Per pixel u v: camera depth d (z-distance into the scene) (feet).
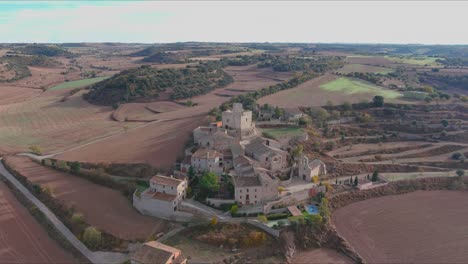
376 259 330.13
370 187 446.60
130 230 363.35
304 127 563.89
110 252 337.11
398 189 454.40
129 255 332.39
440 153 539.29
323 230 362.12
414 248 345.31
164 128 618.85
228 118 523.70
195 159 437.99
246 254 332.60
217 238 345.10
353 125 605.73
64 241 354.54
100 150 542.57
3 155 556.51
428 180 471.21
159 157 492.13
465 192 457.27
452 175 482.28
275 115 590.96
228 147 474.49
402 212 406.62
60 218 389.80
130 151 523.29
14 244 353.31
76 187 448.65
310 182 436.35
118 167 476.54
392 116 635.25
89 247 344.69
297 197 402.31
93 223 374.84
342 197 425.69
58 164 494.59
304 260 332.19
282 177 442.09
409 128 599.16
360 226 378.53
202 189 406.21
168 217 382.01
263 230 356.59
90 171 473.26
